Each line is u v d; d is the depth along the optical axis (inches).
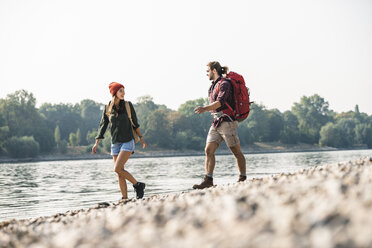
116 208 203.2
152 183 614.2
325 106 6875.0
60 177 909.2
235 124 266.7
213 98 271.6
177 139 4653.1
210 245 86.0
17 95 4384.8
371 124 6491.1
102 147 4424.2
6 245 136.9
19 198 462.3
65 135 6063.0
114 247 102.0
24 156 3683.6
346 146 5935.0
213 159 271.3
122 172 287.6
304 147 5605.3
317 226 85.4
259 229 90.5
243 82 267.9
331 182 127.0
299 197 116.0
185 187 528.7
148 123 4756.4
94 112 6688.0
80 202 406.0
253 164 1362.0
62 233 140.6
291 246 76.2
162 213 134.3
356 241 71.8
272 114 5841.5
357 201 95.5
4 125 4084.6
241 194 145.0
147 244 97.6
